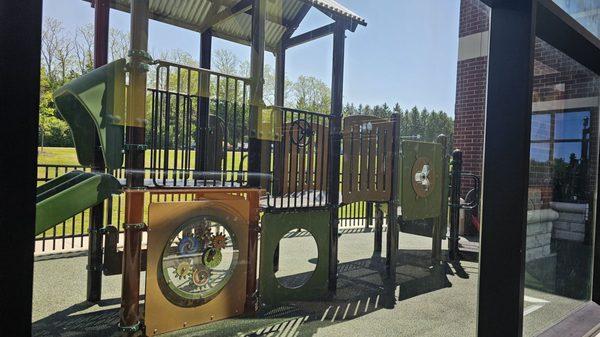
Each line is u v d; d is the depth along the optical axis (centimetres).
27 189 80
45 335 123
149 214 155
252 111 202
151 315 157
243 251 195
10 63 78
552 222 323
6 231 78
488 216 214
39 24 82
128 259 148
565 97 321
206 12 179
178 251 167
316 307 229
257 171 203
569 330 254
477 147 262
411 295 256
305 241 229
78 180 127
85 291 135
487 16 245
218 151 185
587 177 341
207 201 178
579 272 329
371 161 260
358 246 255
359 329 220
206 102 181
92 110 130
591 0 287
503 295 207
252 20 201
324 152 239
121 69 143
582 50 286
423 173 280
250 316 197
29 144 80
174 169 165
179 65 169
